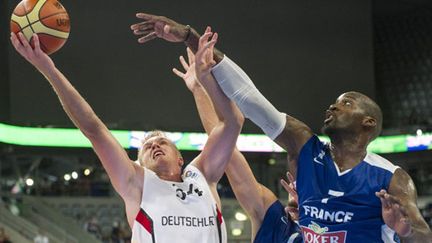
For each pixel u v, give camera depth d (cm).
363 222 418
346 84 2352
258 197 525
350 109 438
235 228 2302
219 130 493
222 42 2223
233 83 453
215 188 493
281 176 2412
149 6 2153
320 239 426
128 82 2119
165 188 462
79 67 2084
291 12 2308
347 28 2369
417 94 2605
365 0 2398
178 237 450
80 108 448
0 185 2255
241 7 2250
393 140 2384
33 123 2012
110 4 2125
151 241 448
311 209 431
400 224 385
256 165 2419
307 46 2317
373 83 2380
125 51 2123
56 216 2186
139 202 460
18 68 1994
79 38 2092
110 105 2103
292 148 452
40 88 2017
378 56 2744
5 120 1997
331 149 445
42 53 437
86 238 2161
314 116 2303
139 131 2105
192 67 548
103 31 2112
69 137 2056
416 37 2719
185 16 2188
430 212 2383
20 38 438
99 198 2309
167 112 2138
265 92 2262
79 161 2370
